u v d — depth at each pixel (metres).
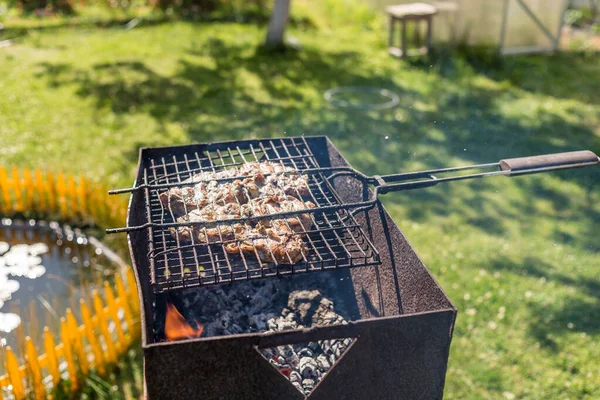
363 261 1.01
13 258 1.75
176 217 1.03
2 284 1.65
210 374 0.77
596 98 2.84
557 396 1.32
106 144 2.25
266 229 0.98
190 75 2.97
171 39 3.56
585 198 2.03
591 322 1.50
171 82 2.88
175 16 4.05
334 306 1.11
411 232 1.81
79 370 1.34
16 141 2.24
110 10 4.20
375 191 0.97
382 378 0.83
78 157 2.15
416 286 0.89
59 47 3.36
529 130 2.46
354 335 0.80
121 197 1.90
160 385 0.76
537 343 1.44
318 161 1.21
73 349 1.32
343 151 2.23
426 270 0.87
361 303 1.07
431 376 0.85
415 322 0.81
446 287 1.58
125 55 3.24
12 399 1.27
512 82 3.00
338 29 3.96
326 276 1.15
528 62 3.23
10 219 1.89
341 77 3.04
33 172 2.04
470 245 1.76
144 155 1.13
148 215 0.96
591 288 1.60
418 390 0.85
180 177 1.13
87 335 1.33
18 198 1.90
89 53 3.26
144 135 2.33
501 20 3.13
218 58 3.24
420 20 3.29
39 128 2.36
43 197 1.89
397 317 0.80
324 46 3.55
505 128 2.48
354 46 3.57
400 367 0.83
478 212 1.93
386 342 0.81
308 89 2.86
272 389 0.80
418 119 2.55
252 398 0.80
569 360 1.39
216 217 1.00
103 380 1.35
